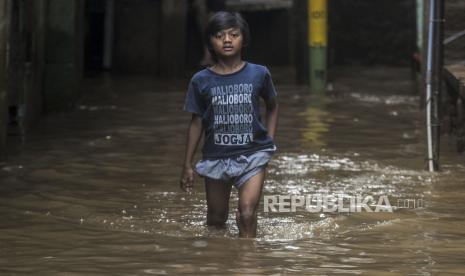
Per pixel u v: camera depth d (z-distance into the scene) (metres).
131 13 38.97
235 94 14.46
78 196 17.31
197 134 14.77
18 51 22.62
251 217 14.22
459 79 21.56
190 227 15.06
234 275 12.09
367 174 19.44
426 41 27.16
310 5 33.88
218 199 14.85
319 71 33.88
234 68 14.59
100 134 24.42
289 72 41.00
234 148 14.49
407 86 36.34
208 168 14.60
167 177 19.20
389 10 44.91
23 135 23.42
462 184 18.50
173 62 38.12
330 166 20.30
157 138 23.95
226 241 14.04
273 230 14.80
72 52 28.11
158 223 15.31
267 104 14.85
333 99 32.06
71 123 26.20
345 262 12.79
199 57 40.97
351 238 14.26
